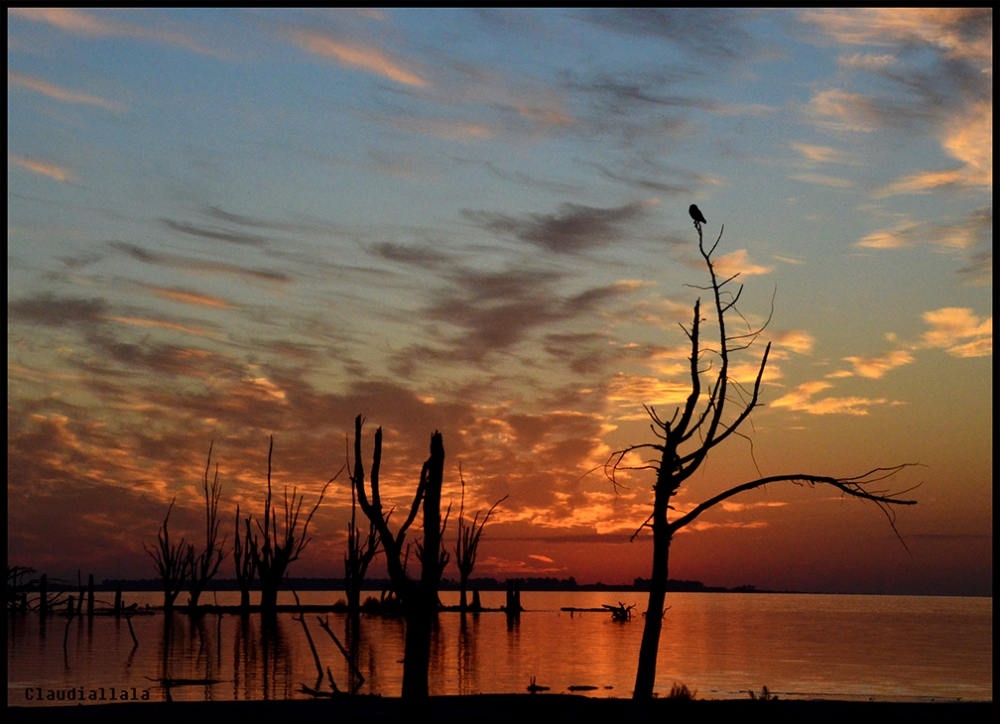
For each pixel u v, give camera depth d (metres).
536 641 56.19
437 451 23.47
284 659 40.56
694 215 24.36
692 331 23.81
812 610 146.25
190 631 58.50
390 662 39.69
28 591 75.44
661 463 23.34
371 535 74.62
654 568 23.06
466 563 89.94
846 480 22.39
